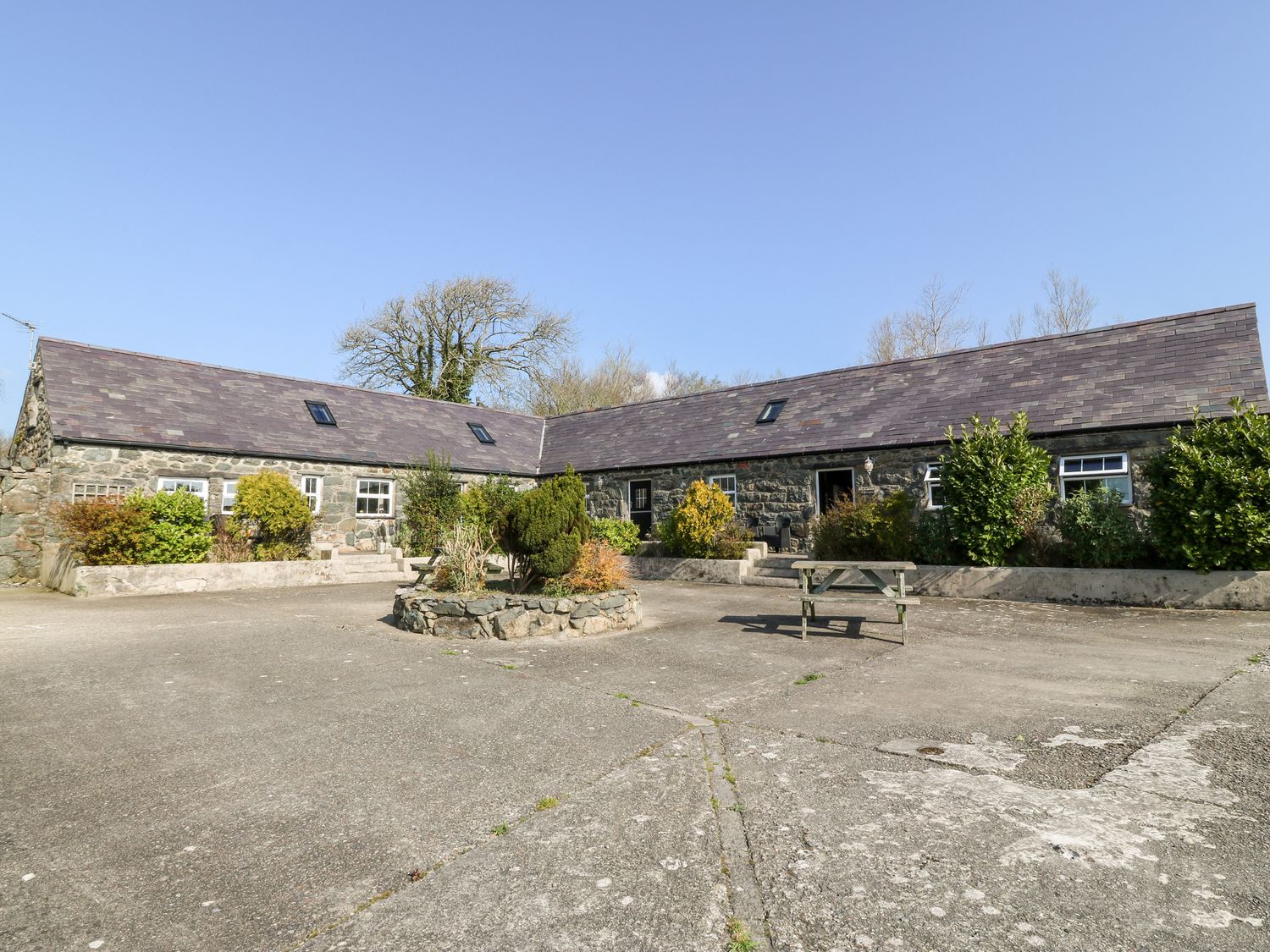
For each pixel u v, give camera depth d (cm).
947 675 614
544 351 3688
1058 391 1362
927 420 1473
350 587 1409
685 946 238
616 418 2317
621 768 397
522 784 377
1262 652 686
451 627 829
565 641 805
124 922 257
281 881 284
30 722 497
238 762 418
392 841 316
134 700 554
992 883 272
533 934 245
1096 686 565
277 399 1894
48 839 323
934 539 1236
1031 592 1100
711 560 1484
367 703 542
